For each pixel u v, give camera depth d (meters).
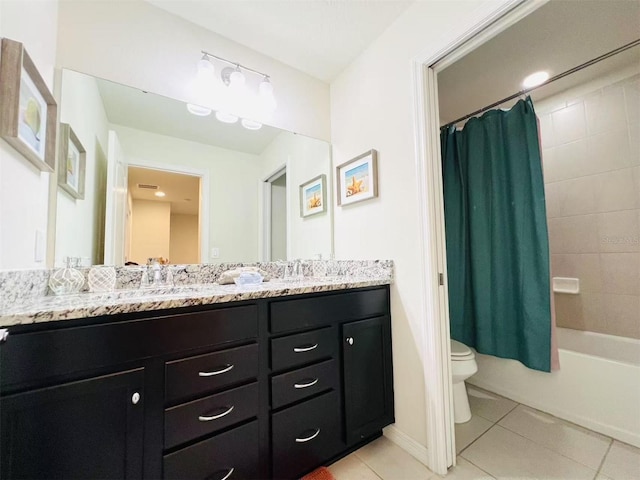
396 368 1.46
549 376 1.69
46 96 0.96
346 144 1.87
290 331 1.12
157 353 0.83
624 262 1.84
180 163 1.54
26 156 0.87
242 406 0.98
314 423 1.16
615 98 1.88
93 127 1.27
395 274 1.49
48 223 1.07
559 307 2.11
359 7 1.41
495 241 1.87
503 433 1.49
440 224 1.36
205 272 1.58
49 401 0.67
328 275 1.89
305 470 1.13
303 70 1.90
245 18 1.47
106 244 1.30
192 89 1.51
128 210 1.37
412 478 1.19
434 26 1.30
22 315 0.64
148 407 0.80
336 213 1.92
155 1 1.37
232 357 0.97
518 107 1.82
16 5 0.80
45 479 0.66
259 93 1.72
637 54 1.71
